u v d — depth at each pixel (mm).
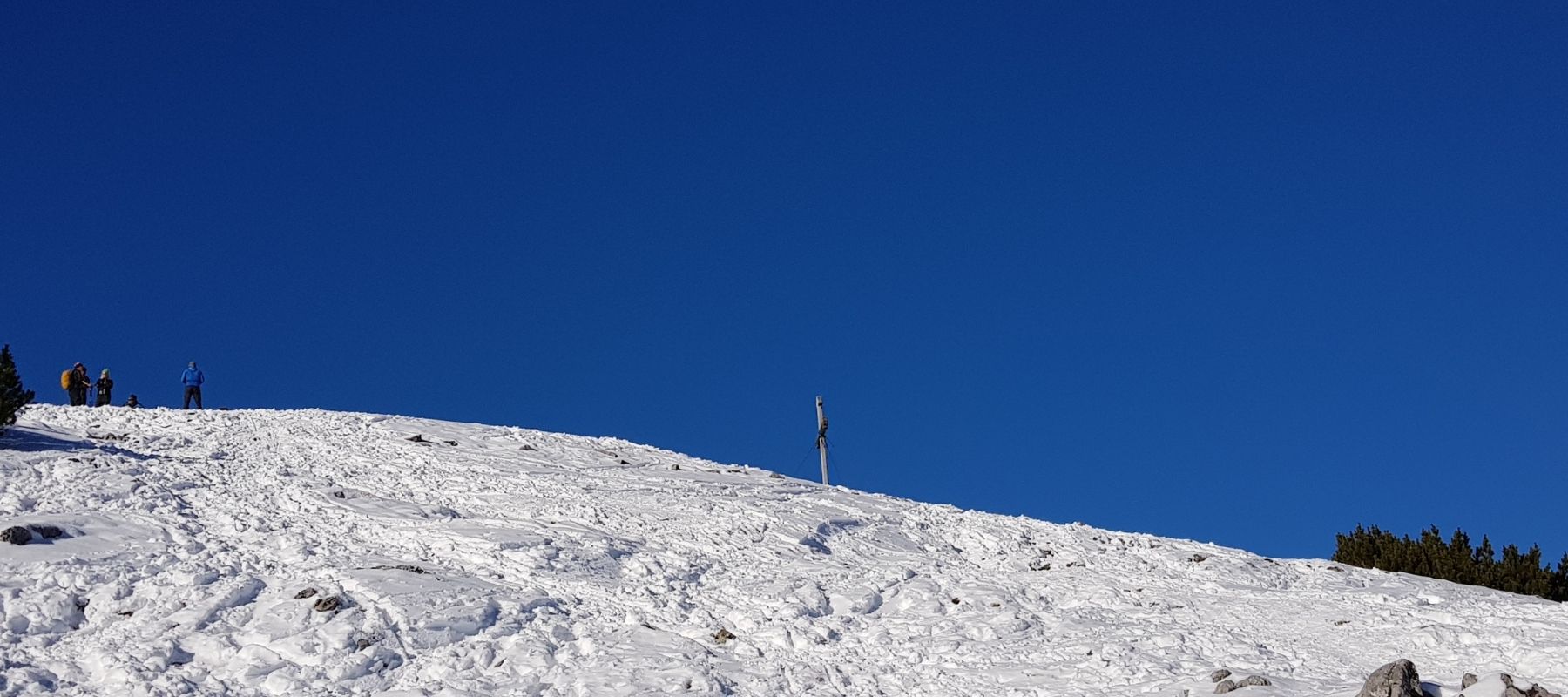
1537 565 26016
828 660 17594
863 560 23594
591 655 17016
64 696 14703
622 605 19359
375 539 21828
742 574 21562
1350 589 22734
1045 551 25250
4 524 19609
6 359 26938
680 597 20000
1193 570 23828
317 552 20453
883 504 28938
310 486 25141
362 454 29438
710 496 27703
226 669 15812
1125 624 19375
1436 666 16703
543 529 23250
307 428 32219
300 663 16094
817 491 29953
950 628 19031
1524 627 18062
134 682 15039
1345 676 16516
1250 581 23094
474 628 17672
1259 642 18281
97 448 26797
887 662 17594
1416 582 23984
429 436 32594
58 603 16938
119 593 17594
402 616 17547
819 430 38562
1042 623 19312
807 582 20922
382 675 16078
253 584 18438
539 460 30578
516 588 19484
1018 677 16797
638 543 23203
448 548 21438
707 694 15781
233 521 21922
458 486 26859
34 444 26031
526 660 16688
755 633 18547
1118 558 24703
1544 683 15680
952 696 16281
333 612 17422
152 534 20344
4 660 15398
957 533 26578
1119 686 16234
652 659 16906
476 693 15602
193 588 18094
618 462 31484
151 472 24469
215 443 29219
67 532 19609
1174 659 17344
